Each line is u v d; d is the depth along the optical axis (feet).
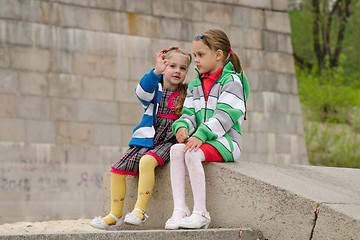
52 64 34.24
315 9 90.94
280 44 42.09
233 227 12.99
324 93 74.08
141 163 14.34
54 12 34.68
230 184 13.16
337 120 73.26
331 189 13.08
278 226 12.08
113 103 35.58
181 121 14.17
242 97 14.19
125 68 36.14
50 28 34.45
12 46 33.37
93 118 34.91
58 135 33.81
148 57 36.81
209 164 13.69
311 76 81.97
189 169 13.20
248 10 40.88
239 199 12.92
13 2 33.68
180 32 37.93
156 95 15.19
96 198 34.12
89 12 35.55
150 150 14.74
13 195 31.83
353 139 67.62
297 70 86.17
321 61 91.15
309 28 92.02
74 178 33.73
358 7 91.15
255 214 12.53
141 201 14.21
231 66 14.80
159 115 15.29
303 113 72.08
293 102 42.22
